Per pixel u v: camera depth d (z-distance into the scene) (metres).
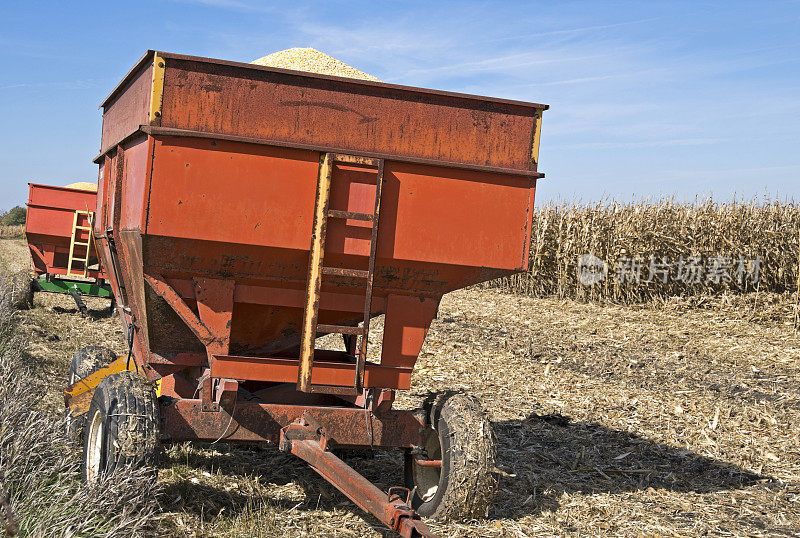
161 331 5.61
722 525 5.62
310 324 5.02
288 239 4.93
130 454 4.52
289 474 6.05
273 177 4.88
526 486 6.30
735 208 21.11
